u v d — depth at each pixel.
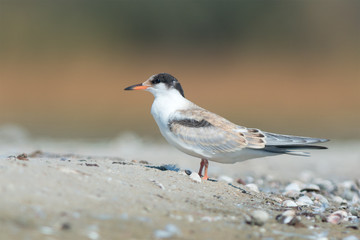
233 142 6.69
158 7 29.83
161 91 7.05
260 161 12.76
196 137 6.72
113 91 24.97
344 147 16.11
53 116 20.66
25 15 28.25
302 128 19.47
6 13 28.08
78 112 21.66
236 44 29.44
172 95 7.05
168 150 13.77
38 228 4.16
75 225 4.32
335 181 9.72
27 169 5.16
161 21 29.53
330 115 22.42
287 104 24.23
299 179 9.76
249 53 28.89
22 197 4.56
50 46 27.20
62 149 12.73
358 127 19.81
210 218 5.09
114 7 29.56
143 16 29.61
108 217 4.59
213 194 6.12
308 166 12.09
